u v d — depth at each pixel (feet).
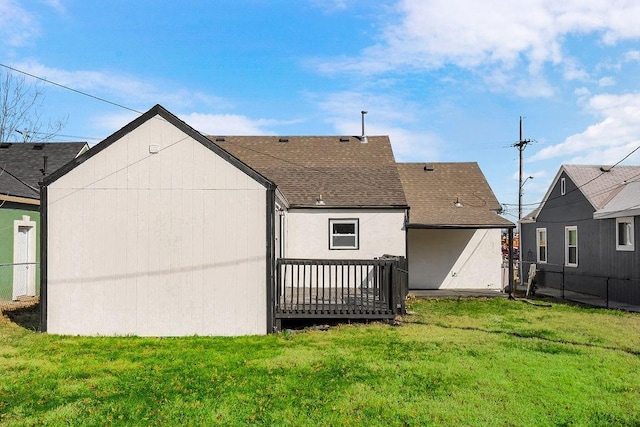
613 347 27.99
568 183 63.05
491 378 21.61
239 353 26.09
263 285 31.68
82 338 30.04
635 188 54.19
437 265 59.67
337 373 22.34
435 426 16.57
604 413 17.78
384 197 53.11
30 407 18.24
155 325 31.30
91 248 31.35
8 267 44.45
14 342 28.68
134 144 31.58
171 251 31.45
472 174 68.95
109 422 16.89
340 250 51.88
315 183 55.77
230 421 16.99
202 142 31.68
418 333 31.63
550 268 68.03
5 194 42.37
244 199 31.65
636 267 47.91
